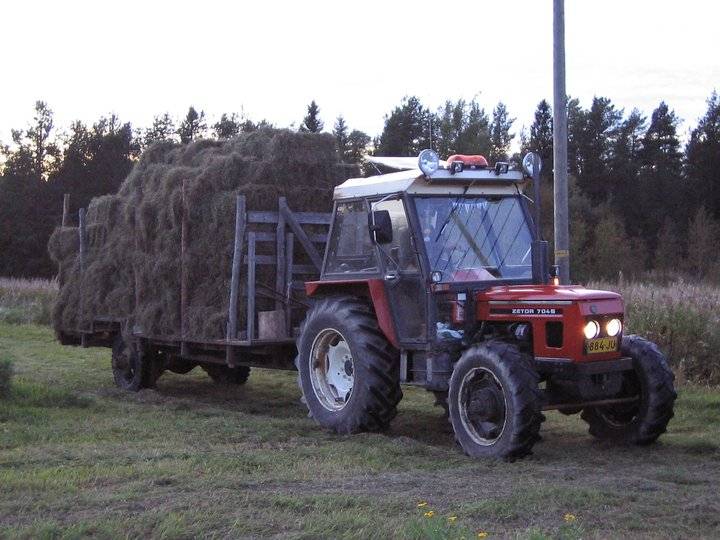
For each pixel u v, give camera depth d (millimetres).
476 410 7375
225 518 5262
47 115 55000
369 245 8656
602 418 8289
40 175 53781
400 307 8289
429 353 7977
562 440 8477
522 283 8336
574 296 7344
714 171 52594
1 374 9969
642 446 8008
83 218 12836
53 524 5148
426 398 11117
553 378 7605
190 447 7703
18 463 6945
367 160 9391
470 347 7664
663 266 41156
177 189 10469
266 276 9922
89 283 12406
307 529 5020
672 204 52438
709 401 10141
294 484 6219
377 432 8492
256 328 9867
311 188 10211
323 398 8836
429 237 8156
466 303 7988
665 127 60344
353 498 5695
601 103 57812
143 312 11133
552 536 4859
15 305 26250
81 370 14188
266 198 9906
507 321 7777
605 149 57188
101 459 7086
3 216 50406
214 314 10016
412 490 6020
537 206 8383
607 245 38219
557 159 11266
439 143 38719
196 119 57375
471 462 7117
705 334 11961
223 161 10062
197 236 10281
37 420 8992
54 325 13539
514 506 5547
